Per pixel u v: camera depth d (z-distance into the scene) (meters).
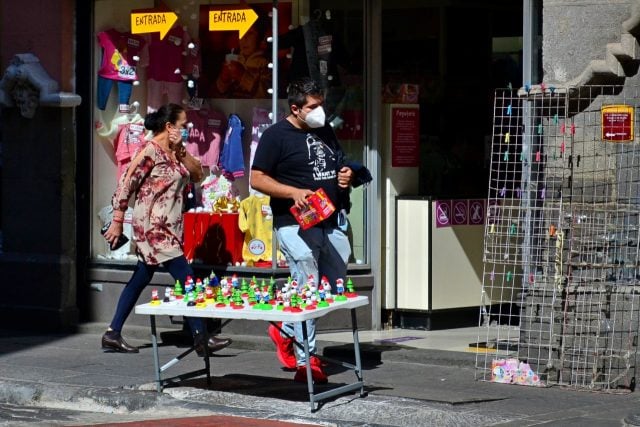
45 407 13.45
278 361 15.24
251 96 17.05
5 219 18.17
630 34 13.02
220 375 14.26
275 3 16.56
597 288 13.30
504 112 16.19
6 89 17.89
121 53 17.84
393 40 17.25
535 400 12.76
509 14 18.31
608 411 12.18
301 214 12.86
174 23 17.48
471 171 18.06
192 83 17.42
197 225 16.91
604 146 13.30
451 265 17.00
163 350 16.12
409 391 13.23
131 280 15.81
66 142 17.70
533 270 13.70
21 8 17.94
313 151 13.20
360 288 16.75
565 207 13.45
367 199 16.78
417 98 17.17
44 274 17.78
